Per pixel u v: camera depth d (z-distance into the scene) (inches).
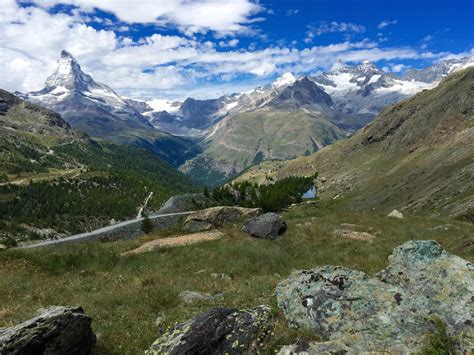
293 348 335.6
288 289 444.5
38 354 358.6
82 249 1168.2
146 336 457.4
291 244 1047.0
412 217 1566.2
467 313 351.3
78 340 391.2
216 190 5625.0
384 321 360.5
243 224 1391.5
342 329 362.9
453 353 321.4
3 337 351.6
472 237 930.1
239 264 844.0
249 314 401.7
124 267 923.4
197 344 349.7
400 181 6314.0
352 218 1466.5
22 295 696.4
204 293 618.8
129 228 3964.1
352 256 837.8
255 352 354.3
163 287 650.8
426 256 446.3
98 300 614.2
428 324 347.9
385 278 448.5
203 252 997.8
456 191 4001.0
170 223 3636.8
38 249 1177.4
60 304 609.3
